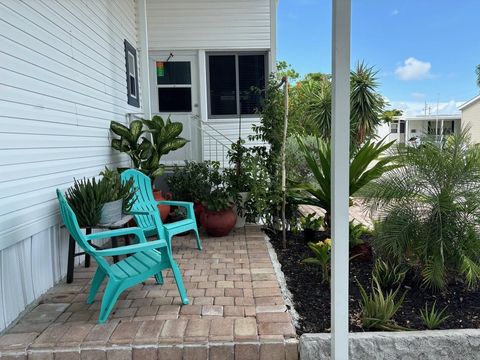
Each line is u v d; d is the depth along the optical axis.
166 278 3.11
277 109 4.62
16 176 2.57
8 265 2.46
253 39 6.32
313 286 3.00
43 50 3.01
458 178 2.78
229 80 6.48
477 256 2.70
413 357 2.20
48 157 3.05
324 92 7.38
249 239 4.39
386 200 2.98
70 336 2.17
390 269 2.98
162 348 2.09
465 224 2.73
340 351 1.96
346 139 1.85
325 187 3.95
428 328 2.35
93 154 4.11
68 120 3.46
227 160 6.47
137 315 2.43
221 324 2.30
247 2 6.26
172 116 6.21
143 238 2.79
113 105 4.87
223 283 2.99
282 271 3.34
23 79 2.70
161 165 4.95
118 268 2.53
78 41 3.73
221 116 6.52
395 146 3.15
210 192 4.80
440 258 2.71
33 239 2.79
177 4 6.23
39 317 2.44
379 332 2.25
